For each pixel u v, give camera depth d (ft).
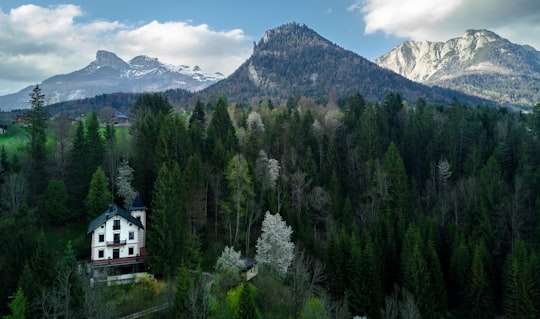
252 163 293.84
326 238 279.08
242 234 250.78
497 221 284.41
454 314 247.29
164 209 206.80
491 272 251.39
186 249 213.05
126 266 216.74
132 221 217.97
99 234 212.43
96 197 250.78
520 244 245.65
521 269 229.45
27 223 183.73
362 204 312.29
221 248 244.42
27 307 140.36
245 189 253.65
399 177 310.45
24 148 314.96
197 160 245.45
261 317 160.66
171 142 267.59
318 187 304.09
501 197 297.33
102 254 212.64
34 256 157.69
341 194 317.22
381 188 303.68
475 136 394.73
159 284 183.93
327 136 391.04
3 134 423.23
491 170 316.19
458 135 392.88
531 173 317.22
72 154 274.36
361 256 227.20
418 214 295.89
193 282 150.10
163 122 290.97
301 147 359.66
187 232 221.05
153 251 204.85
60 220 248.32
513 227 281.74
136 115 367.86
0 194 228.02
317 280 217.97
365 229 269.03
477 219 284.00
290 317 171.32
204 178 267.59
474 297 237.86
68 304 139.44
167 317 158.92
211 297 154.92
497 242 272.10
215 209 263.08
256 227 265.13
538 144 355.15
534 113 412.36
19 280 153.79
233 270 191.93
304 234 259.60
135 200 243.19
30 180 259.80
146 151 282.56
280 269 208.13
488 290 238.27
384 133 399.44
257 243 234.79
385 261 252.83
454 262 254.88
